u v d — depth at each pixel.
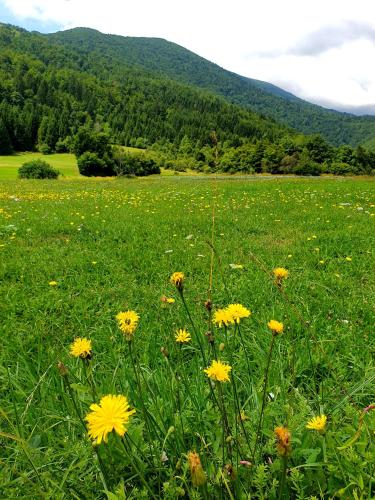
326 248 7.19
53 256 7.01
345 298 4.79
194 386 2.56
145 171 79.75
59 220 10.48
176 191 19.62
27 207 13.53
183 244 7.84
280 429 1.16
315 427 1.57
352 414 2.07
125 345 3.59
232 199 14.91
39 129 119.00
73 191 21.66
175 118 179.12
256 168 83.56
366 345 3.50
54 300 4.98
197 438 2.08
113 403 1.13
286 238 8.42
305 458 1.85
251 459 1.78
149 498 1.75
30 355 3.61
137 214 11.59
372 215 10.58
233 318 1.82
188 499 1.77
